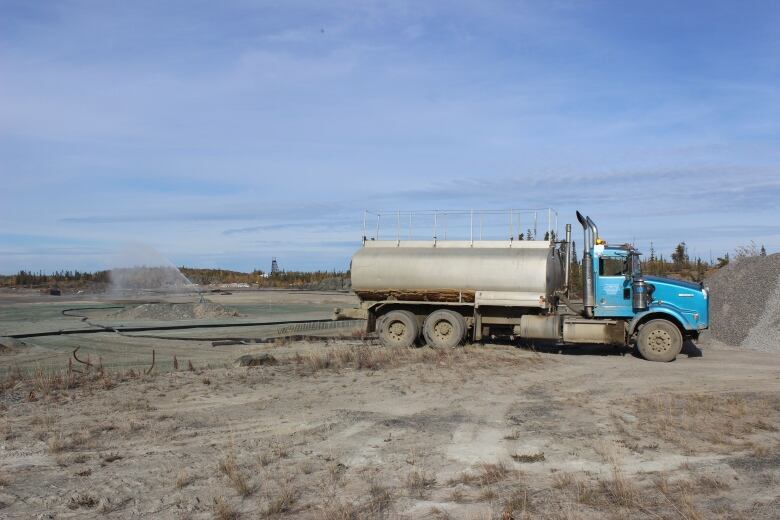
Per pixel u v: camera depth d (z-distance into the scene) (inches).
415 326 810.8
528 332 771.4
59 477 308.0
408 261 805.2
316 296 2327.8
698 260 1987.0
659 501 267.9
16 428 399.2
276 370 613.0
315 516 258.7
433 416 434.6
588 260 771.4
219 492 287.7
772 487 285.1
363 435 385.4
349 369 618.5
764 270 1010.7
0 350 829.8
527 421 419.8
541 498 274.4
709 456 336.2
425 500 275.1
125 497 282.2
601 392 528.7
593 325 756.0
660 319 734.5
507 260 778.2
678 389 545.0
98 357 791.1
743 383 576.4
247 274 3929.6
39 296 2409.0
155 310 1380.4
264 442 369.7
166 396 496.7
